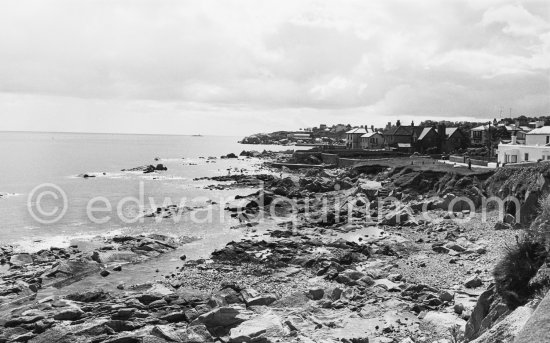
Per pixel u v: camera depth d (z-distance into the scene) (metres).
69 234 59.25
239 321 29.97
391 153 138.75
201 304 33.59
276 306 33.34
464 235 52.62
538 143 89.31
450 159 110.06
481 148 134.00
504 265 18.61
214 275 41.53
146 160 197.88
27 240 56.19
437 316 29.08
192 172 142.62
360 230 59.81
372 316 30.92
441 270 40.31
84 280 41.00
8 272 43.06
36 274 41.72
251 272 42.22
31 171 142.75
